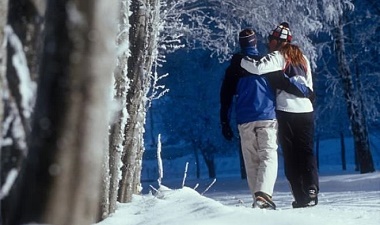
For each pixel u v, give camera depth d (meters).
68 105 2.18
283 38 8.80
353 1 31.73
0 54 2.72
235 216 5.35
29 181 2.30
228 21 19.48
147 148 40.03
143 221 5.59
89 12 2.17
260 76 8.43
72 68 2.18
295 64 8.61
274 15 20.28
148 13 6.55
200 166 56.06
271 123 8.38
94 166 2.22
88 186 2.22
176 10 14.88
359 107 30.80
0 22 2.71
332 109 36.59
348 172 36.38
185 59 38.56
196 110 42.03
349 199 10.81
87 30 2.17
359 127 30.72
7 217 2.60
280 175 38.56
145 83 6.62
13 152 2.94
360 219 6.03
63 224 2.21
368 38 31.05
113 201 5.91
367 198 10.86
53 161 2.20
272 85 8.52
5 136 2.94
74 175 2.20
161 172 6.89
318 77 35.06
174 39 12.88
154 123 45.00
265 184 8.21
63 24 2.18
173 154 56.25
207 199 6.08
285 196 13.24
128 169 6.46
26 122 2.97
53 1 2.22
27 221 2.29
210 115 42.16
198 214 5.54
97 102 2.20
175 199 6.27
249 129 8.40
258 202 8.16
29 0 3.08
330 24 26.91
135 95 6.51
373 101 31.83
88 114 2.19
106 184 5.72
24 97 2.98
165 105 42.34
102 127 2.22
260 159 8.38
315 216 5.73
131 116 6.51
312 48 21.41
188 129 43.22
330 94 34.88
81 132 2.19
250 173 8.50
